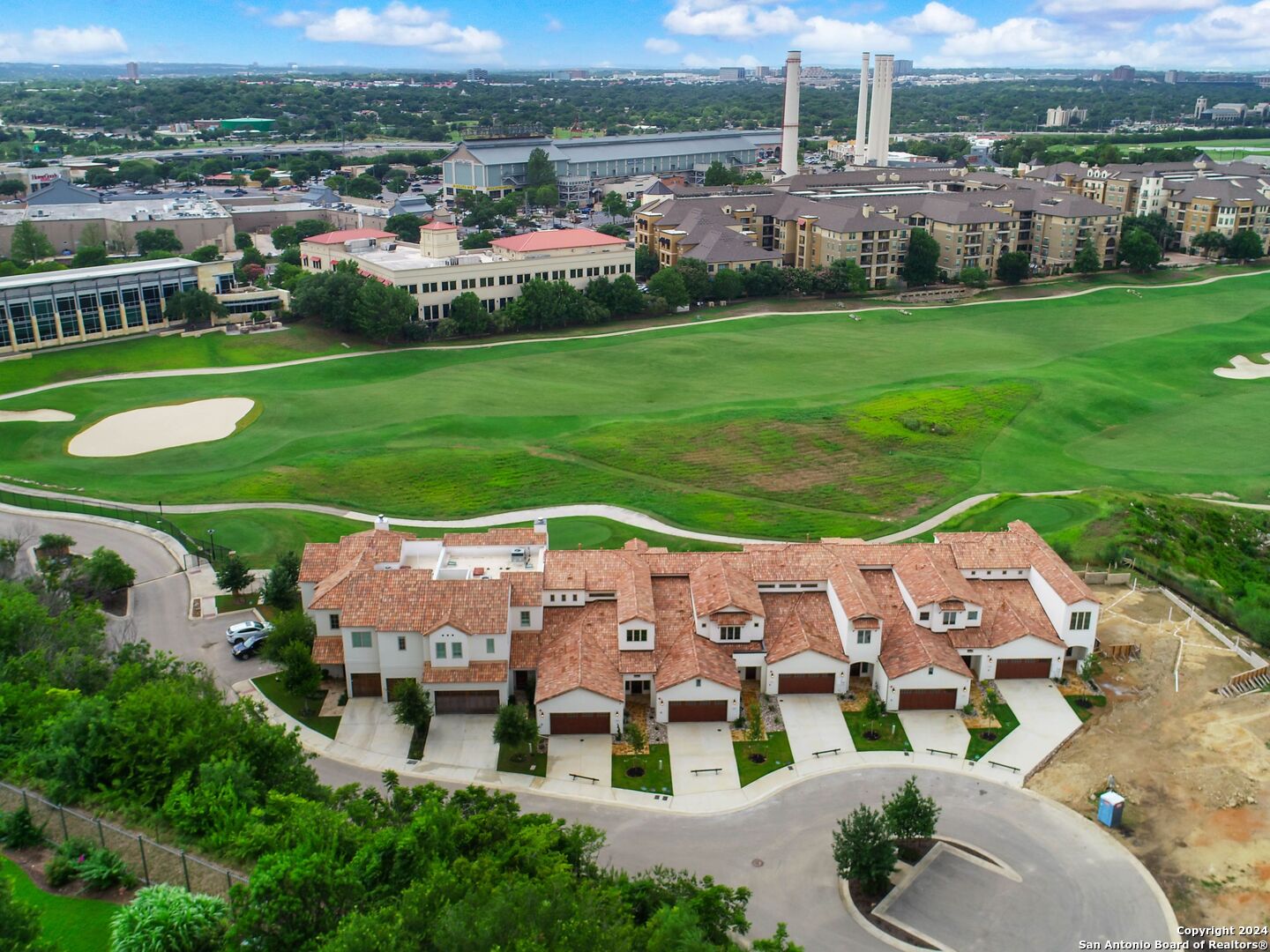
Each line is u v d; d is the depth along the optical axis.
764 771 86.31
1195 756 87.00
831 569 105.31
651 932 54.28
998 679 99.25
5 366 199.25
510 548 108.38
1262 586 127.00
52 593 103.38
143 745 67.75
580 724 90.81
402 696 89.88
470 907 50.22
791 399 184.88
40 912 50.44
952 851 76.31
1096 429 178.75
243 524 133.12
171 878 58.50
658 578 106.56
